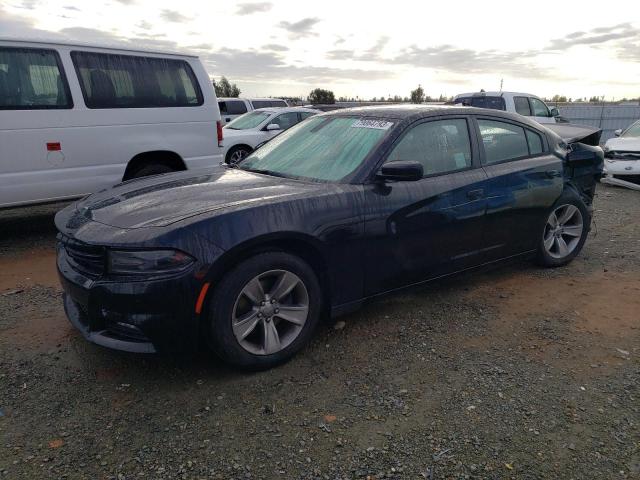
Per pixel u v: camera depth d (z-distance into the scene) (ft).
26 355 10.78
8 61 17.83
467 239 13.29
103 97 19.83
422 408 9.16
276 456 7.93
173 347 9.30
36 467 7.61
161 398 9.36
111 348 9.30
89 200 11.82
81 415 8.85
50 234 20.90
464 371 10.39
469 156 13.52
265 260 9.82
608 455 8.04
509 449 8.14
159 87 21.35
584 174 16.66
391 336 11.84
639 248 19.13
